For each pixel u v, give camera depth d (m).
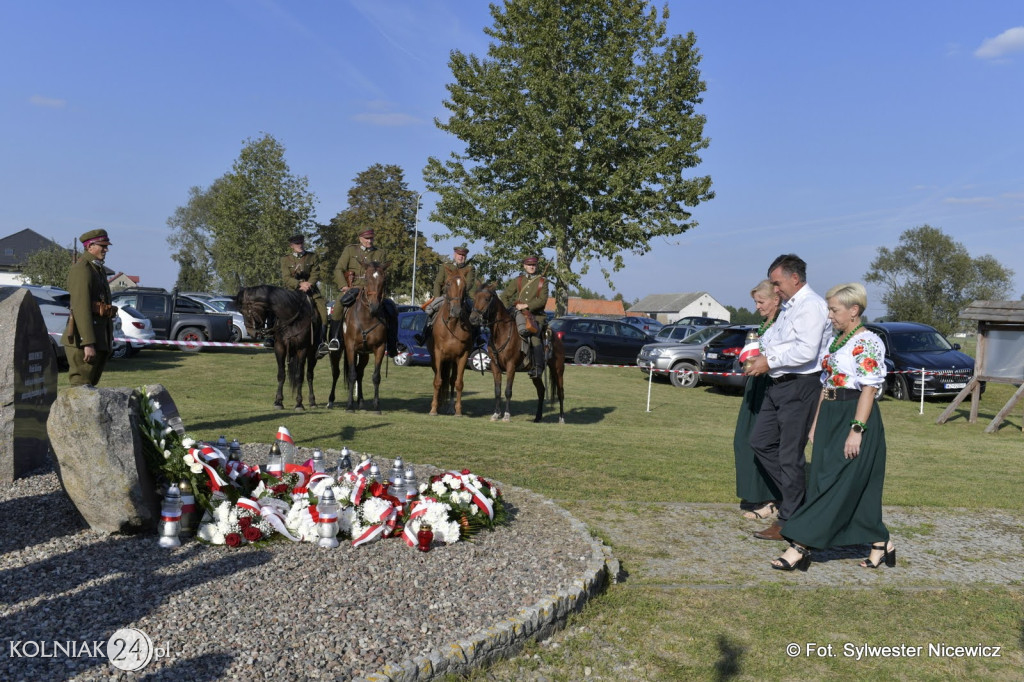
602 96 32.06
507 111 33.12
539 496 6.93
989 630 4.66
